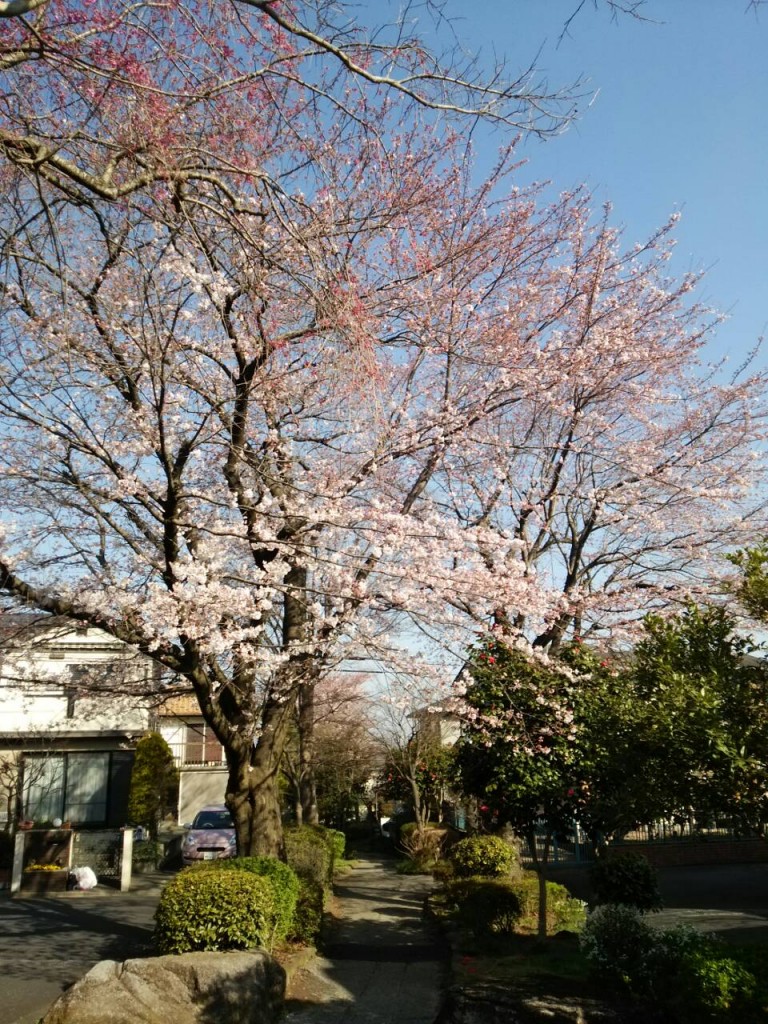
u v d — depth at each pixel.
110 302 7.43
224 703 9.55
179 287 7.56
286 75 5.35
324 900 10.74
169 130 5.62
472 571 8.51
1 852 17.14
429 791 21.41
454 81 5.42
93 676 11.38
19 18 4.26
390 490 10.48
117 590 7.99
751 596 5.01
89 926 11.29
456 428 9.69
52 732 19.44
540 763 8.64
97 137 5.53
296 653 8.86
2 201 5.70
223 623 8.42
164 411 7.88
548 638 10.90
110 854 15.88
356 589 8.14
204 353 8.33
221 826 20.06
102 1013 5.95
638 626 10.98
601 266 10.95
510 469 11.33
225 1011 6.16
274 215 6.31
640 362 11.29
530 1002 5.82
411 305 9.07
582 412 11.09
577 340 11.02
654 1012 5.60
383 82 5.11
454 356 9.86
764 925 10.61
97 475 8.73
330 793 25.11
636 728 5.38
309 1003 7.36
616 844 19.19
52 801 20.78
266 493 8.42
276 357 8.48
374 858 24.45
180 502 8.44
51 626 9.66
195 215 6.38
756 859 19.45
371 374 6.74
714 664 5.18
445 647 9.68
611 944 6.27
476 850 11.81
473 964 8.30
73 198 5.53
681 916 11.76
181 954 6.80
